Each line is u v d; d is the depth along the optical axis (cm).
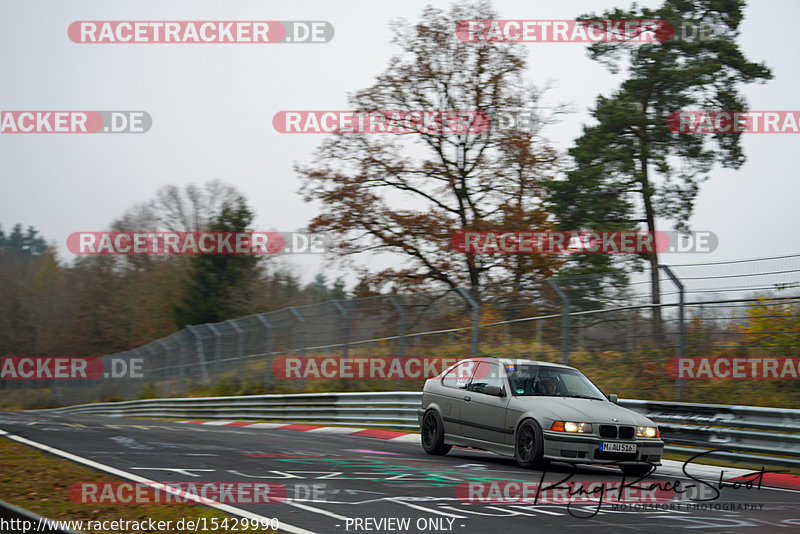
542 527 2000
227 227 17238
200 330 9669
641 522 2105
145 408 9688
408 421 5547
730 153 9006
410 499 2356
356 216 9462
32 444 3725
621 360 4922
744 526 2091
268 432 5259
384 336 6562
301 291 17838
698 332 4584
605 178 9119
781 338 4259
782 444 3559
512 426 3344
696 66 8806
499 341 5669
